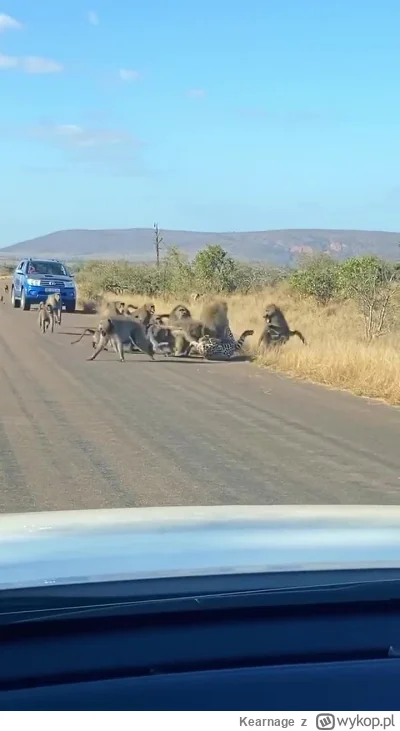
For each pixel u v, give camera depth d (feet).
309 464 39.17
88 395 57.93
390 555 12.68
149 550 12.58
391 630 11.51
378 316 99.96
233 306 134.92
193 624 11.34
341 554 12.67
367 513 16.25
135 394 59.11
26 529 14.11
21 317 131.75
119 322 78.69
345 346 76.33
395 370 63.26
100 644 10.88
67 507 30.78
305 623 11.57
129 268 203.10
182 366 76.07
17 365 73.51
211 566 11.87
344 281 115.55
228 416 51.65
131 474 36.29
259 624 11.47
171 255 199.93
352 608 11.76
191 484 34.83
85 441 43.09
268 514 15.94
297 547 12.98
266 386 64.85
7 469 36.76
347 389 63.57
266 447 42.83
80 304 157.38
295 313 121.39
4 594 10.88
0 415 49.62
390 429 48.55
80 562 11.91
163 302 147.13
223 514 15.93
